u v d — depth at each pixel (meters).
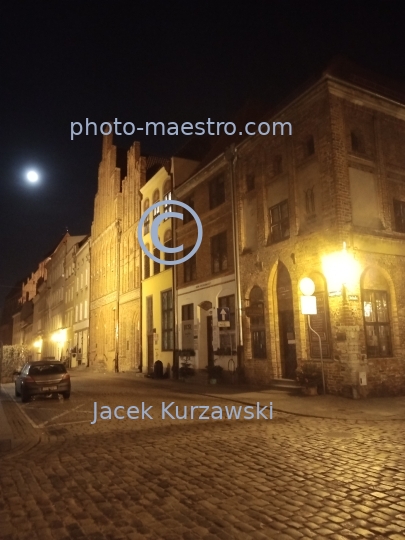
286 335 17.88
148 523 4.86
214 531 4.60
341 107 16.19
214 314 22.62
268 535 4.48
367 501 5.35
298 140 17.39
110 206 40.81
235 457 7.60
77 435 10.04
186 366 24.66
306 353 16.28
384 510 5.06
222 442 8.83
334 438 8.97
